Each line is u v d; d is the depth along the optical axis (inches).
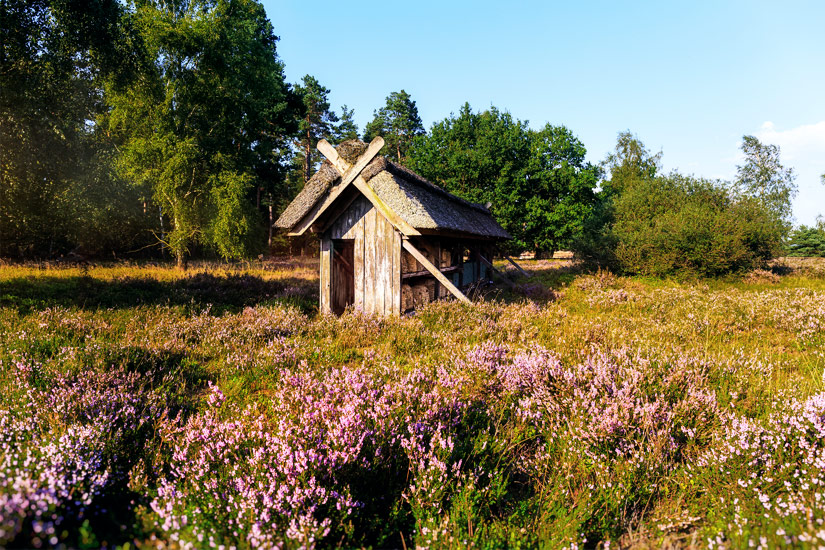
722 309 369.4
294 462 101.4
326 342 267.9
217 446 109.2
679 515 98.1
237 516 88.4
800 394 158.6
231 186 811.4
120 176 719.7
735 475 104.7
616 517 97.0
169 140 795.4
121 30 606.2
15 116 477.7
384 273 358.9
